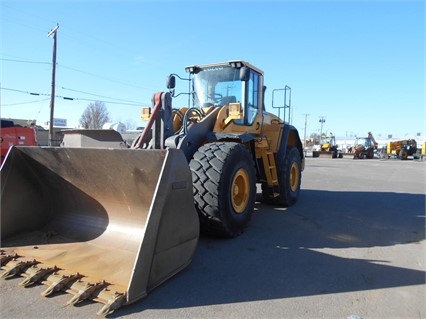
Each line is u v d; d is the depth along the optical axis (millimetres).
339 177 14711
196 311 2834
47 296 2920
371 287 3377
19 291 3016
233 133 5273
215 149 4660
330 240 4961
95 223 4051
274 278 3533
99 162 3576
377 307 2977
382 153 43062
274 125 7211
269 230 5410
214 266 3803
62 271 3217
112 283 3008
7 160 3951
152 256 3072
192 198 3588
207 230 4656
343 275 3660
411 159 41906
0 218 3953
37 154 3945
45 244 3885
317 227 5688
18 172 4082
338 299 3109
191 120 5309
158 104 4477
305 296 3154
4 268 3361
